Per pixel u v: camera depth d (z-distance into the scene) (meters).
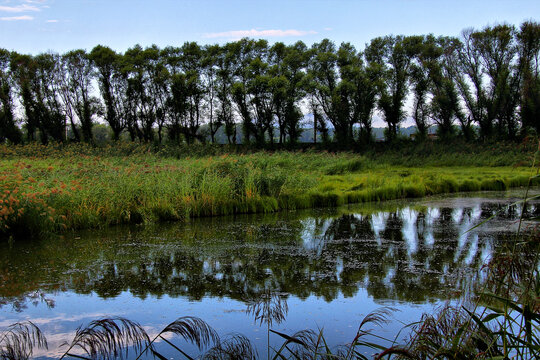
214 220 10.91
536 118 33.66
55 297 5.33
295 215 11.73
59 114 41.03
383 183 16.33
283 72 43.56
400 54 41.41
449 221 10.53
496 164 26.39
